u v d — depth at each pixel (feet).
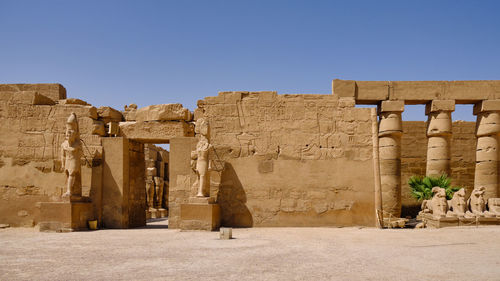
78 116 45.47
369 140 43.09
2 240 32.78
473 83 53.16
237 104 44.11
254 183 43.06
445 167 52.95
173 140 43.55
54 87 50.52
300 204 42.63
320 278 18.49
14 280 18.54
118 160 44.27
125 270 20.48
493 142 52.70
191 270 20.31
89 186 44.14
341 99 43.78
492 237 31.19
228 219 42.75
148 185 78.33
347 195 42.60
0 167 45.32
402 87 53.67
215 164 43.39
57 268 21.13
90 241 31.86
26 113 45.80
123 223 43.78
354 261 22.57
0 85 50.42
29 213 44.50
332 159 43.01
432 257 23.67
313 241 30.99
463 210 40.06
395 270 20.17
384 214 51.98
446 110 52.85
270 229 40.27
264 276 18.90
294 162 43.14
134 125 46.50
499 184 52.31
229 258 23.63
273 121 43.70
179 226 42.55
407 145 63.72
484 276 18.75
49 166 44.91
